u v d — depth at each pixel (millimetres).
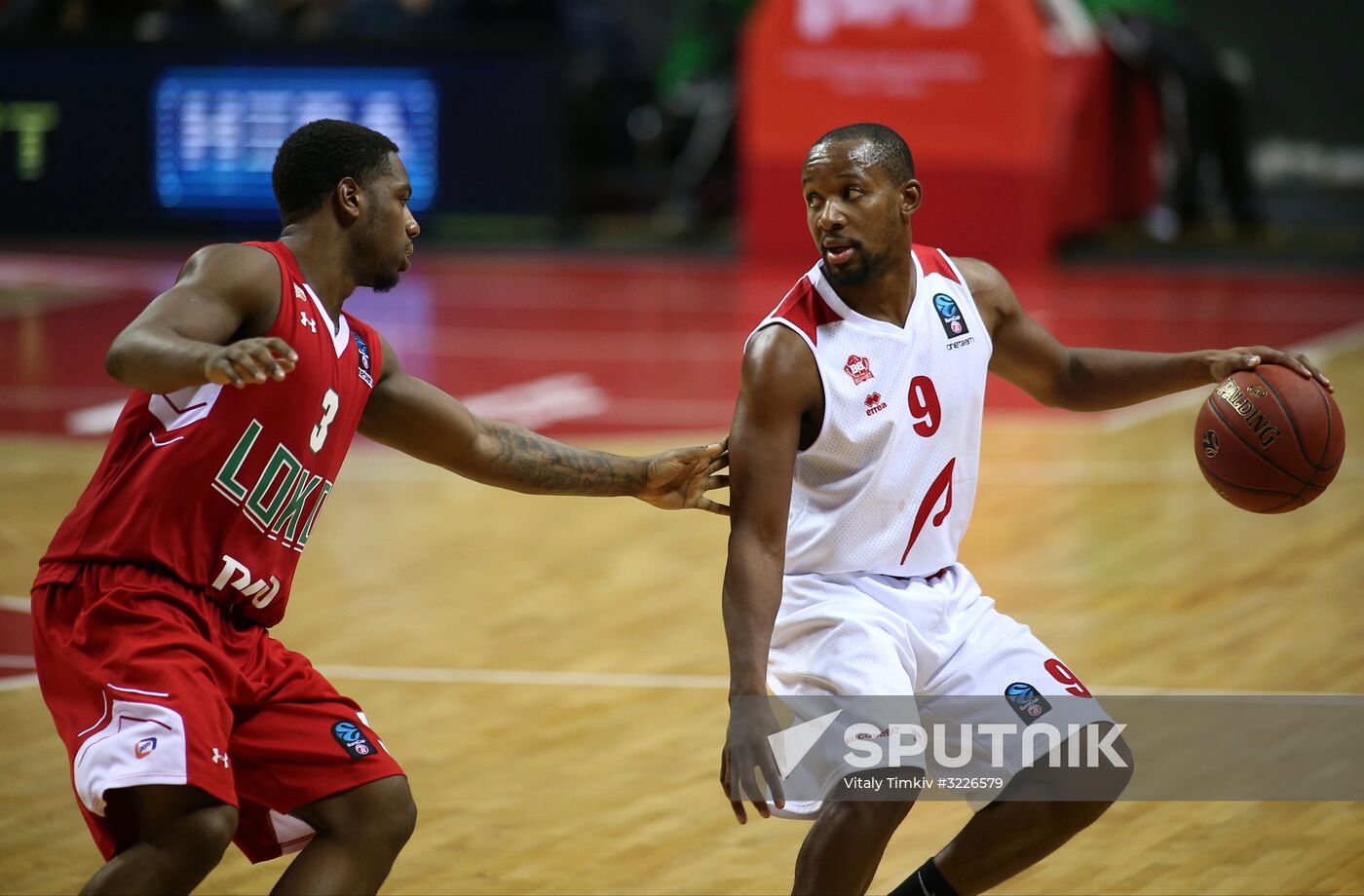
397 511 23219
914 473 9867
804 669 9766
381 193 9672
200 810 8680
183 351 8188
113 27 48625
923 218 44156
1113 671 16203
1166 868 11906
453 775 13891
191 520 9195
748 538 9516
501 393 30500
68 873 11938
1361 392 29062
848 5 44031
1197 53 47250
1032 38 42719
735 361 33500
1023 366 10984
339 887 9352
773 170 46031
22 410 29188
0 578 19594
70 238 48531
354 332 9953
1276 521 21781
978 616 10328
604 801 13336
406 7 48688
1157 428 27797
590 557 20938
